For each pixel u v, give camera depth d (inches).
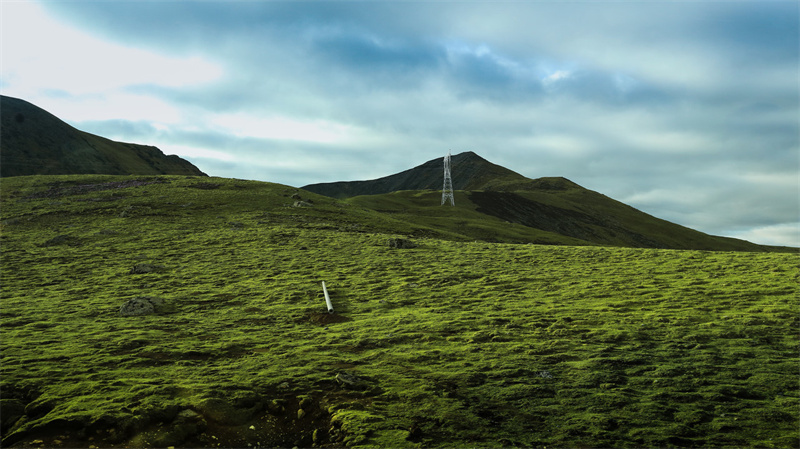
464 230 4832.7
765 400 586.9
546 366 721.6
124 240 2352.4
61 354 772.6
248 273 1672.0
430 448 474.0
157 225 2743.6
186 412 536.7
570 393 614.9
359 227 3051.2
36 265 1833.2
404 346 853.2
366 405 577.6
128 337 898.1
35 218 2849.4
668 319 980.6
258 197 3740.2
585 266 1685.5
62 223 2760.8
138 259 1947.6
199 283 1531.7
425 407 569.3
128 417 507.8
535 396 606.5
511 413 558.3
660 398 596.4
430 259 1897.1
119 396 570.6
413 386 635.5
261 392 616.4
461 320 1034.1
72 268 1784.0
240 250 2134.6
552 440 494.6
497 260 1860.2
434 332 943.7
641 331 901.8
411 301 1262.3
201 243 2298.2
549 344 834.8
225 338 917.2
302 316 1115.9
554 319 1015.0
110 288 1466.5
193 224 2807.6
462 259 1892.2
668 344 819.4
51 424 500.7
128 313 1139.9
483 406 576.4
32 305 1241.4
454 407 570.3
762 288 1216.8
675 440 490.9
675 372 684.7
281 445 516.1
